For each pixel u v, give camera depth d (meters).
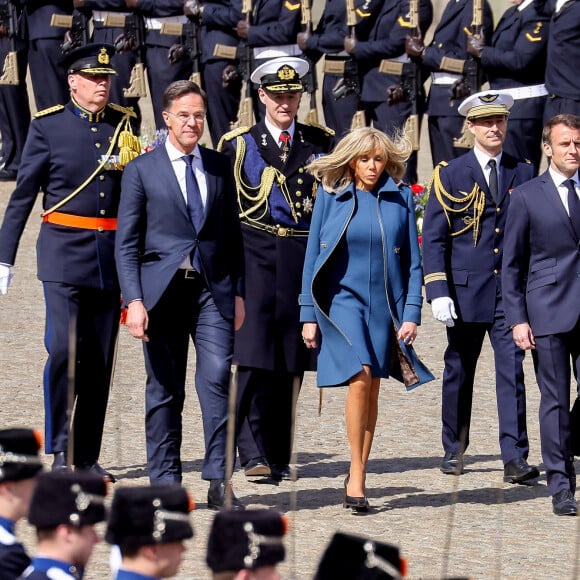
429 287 30.44
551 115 47.50
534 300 27.27
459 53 50.16
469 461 30.67
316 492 27.92
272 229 29.09
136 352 39.53
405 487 28.33
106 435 31.47
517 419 29.27
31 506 14.63
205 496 27.11
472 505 27.16
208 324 26.33
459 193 30.55
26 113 60.50
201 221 26.28
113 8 57.38
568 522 26.08
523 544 24.39
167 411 26.39
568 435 26.97
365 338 26.33
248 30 53.84
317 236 26.91
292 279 29.16
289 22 52.91
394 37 51.28
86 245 28.00
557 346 27.06
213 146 57.03
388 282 26.70
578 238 27.12
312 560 22.98
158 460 26.36
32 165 27.95
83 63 27.97
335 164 26.73
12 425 31.64
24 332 41.22
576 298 26.95
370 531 25.08
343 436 32.25
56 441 27.94
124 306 26.48
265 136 29.34
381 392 36.19
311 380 37.09
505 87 48.72
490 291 30.38
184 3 56.22
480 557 23.55
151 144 51.47
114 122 28.39
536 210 27.22
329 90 53.69
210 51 55.72
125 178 26.48
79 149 27.97
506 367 29.59
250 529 13.49
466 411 30.38
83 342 28.14
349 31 52.03
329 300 26.77
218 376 26.09
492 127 30.56
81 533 14.55
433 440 32.25
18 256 50.38
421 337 41.84
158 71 57.00
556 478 26.81
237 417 29.06
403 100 51.59
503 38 48.47
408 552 23.75
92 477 14.64
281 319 29.09
